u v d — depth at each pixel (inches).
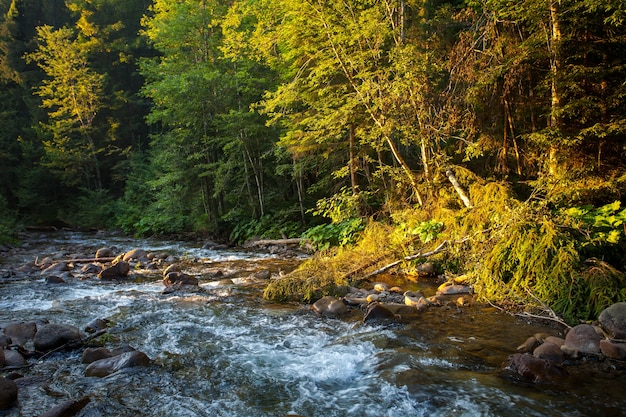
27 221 1233.4
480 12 440.1
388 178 561.9
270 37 509.0
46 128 1294.3
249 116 706.2
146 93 827.4
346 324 255.0
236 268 473.1
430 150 437.7
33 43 1520.7
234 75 732.0
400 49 398.0
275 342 227.0
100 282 406.6
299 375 185.9
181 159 797.2
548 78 355.9
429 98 423.2
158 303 311.4
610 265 255.3
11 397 160.7
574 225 268.2
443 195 404.8
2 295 351.9
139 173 1211.2
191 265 503.2
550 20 358.0
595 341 194.7
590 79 354.6
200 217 856.9
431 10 526.6
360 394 165.9
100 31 1446.9
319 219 698.8
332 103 477.4
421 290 328.8
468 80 402.9
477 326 239.8
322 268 350.6
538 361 177.2
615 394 158.4
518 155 435.5
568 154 347.9
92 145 1299.2
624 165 354.3
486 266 290.4
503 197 327.3
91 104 1310.3
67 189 1398.9
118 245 772.0
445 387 166.6
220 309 292.2
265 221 717.3
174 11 841.5
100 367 191.5
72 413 153.1
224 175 765.9
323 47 463.8
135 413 154.2
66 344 220.1
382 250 383.6
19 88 1449.3
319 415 151.6
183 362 201.0
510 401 154.9
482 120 451.5
